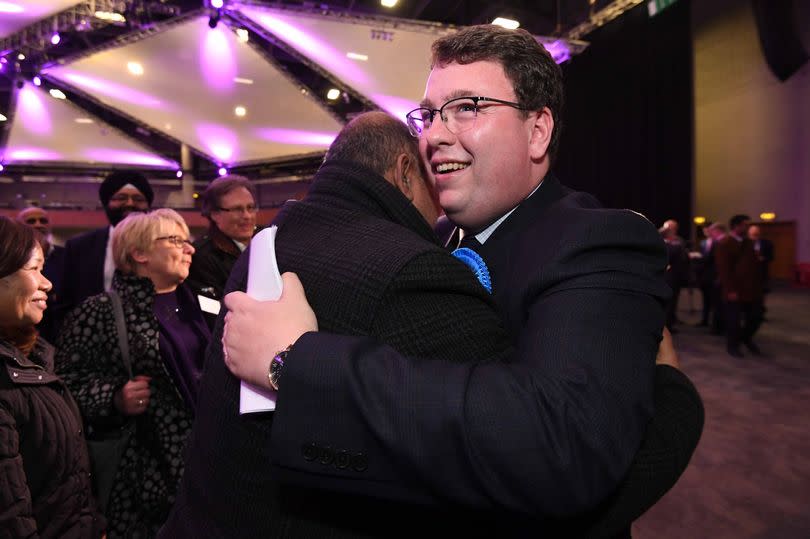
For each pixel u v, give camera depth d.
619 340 0.60
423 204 0.84
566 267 0.67
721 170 13.58
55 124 12.96
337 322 0.62
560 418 0.54
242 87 10.26
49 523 1.21
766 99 12.25
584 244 0.67
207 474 0.69
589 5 6.66
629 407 0.57
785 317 7.86
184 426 1.58
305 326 0.61
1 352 1.18
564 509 0.55
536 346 0.61
